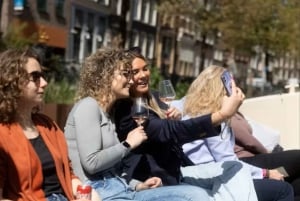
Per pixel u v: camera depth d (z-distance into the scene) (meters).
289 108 6.53
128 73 3.93
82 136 3.70
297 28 28.72
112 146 3.77
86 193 3.33
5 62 3.28
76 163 3.74
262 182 4.30
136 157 3.98
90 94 3.93
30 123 3.39
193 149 4.45
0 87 3.26
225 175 4.11
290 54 32.66
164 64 44.25
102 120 3.84
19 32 15.26
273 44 28.38
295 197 4.69
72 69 16.83
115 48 4.08
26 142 3.25
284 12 28.31
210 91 4.40
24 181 3.20
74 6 31.59
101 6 34.53
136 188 3.90
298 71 70.62
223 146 4.44
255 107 6.59
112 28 35.41
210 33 29.70
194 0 28.23
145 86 4.14
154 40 42.72
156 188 3.76
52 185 3.35
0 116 3.25
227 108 3.69
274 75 59.41
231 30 28.00
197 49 49.06
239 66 42.94
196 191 3.70
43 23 28.33
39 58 3.38
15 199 3.18
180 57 45.94
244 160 5.02
